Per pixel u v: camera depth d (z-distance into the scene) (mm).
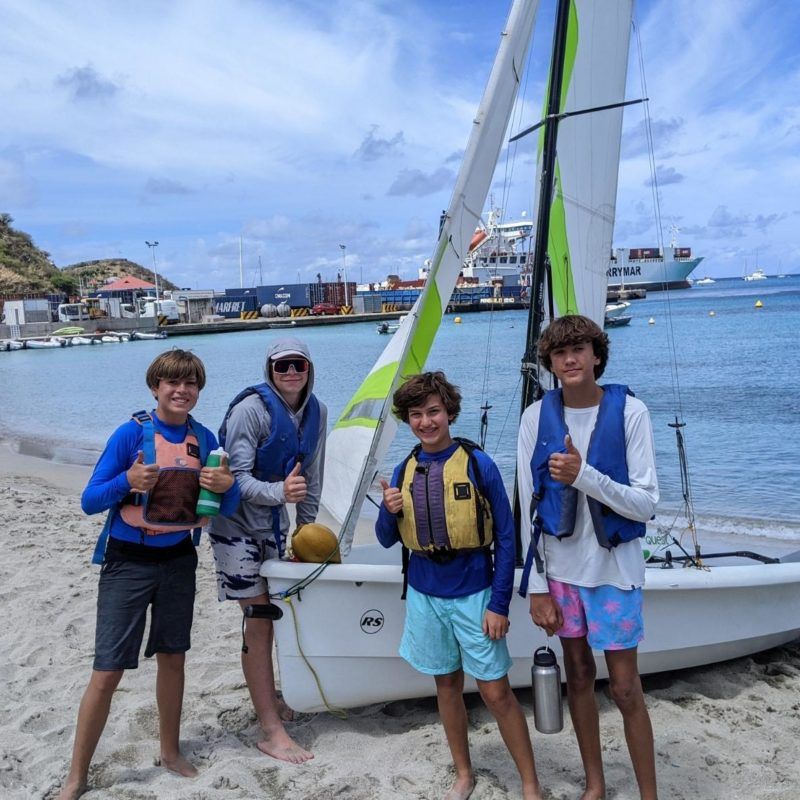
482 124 3480
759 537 6758
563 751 2979
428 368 25234
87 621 4520
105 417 18641
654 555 4250
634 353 27188
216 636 4340
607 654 2402
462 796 2641
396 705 3465
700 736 3094
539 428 2432
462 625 2523
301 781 2787
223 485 2682
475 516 2477
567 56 4039
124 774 2842
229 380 26391
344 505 5109
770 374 19844
